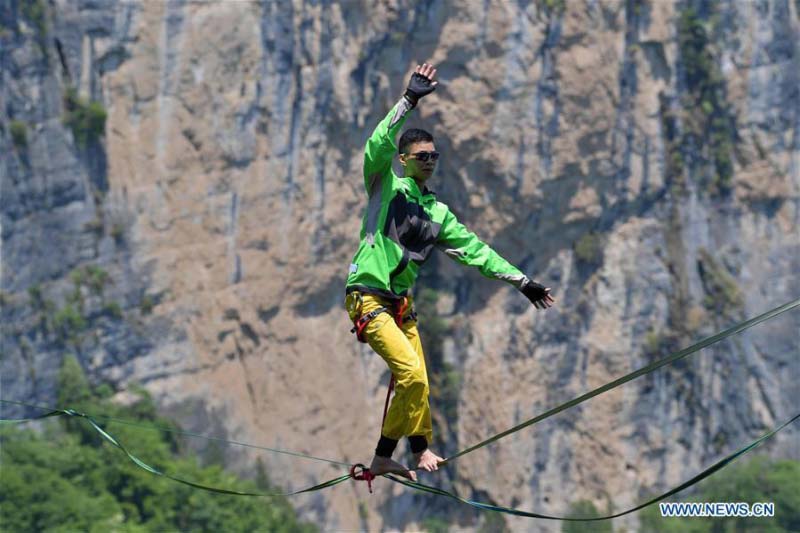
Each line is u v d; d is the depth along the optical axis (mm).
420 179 28094
